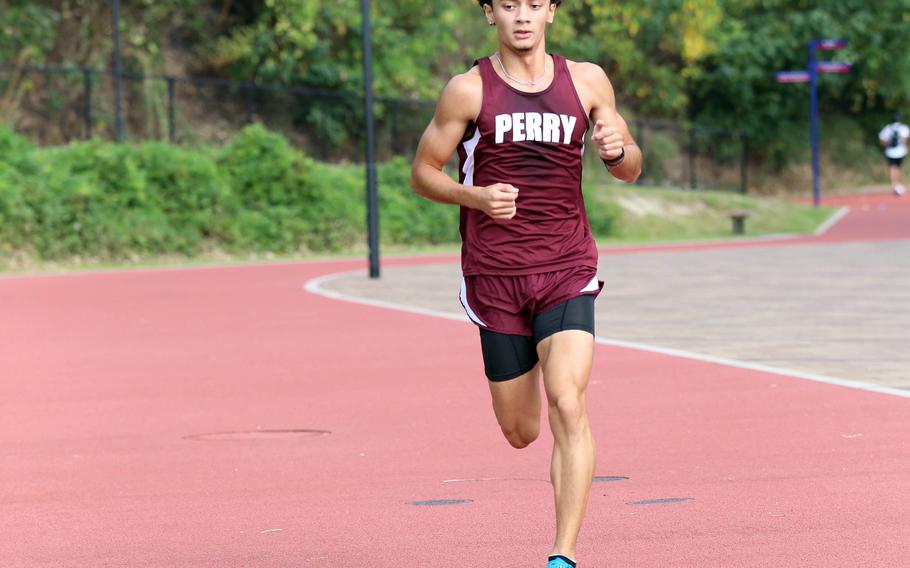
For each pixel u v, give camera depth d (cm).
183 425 2453
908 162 15888
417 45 11294
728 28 14412
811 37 14512
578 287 1403
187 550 1588
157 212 7912
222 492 1892
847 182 15300
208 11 11200
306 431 2359
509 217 1359
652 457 2039
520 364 1438
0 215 7262
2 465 2122
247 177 8488
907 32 14775
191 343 3750
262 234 8319
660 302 4609
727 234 10244
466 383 2875
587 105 1416
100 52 10319
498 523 1670
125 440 2317
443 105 1410
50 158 7925
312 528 1672
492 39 11988
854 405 2455
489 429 2325
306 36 10462
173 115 9381
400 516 1720
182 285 5938
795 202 13475
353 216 8700
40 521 1747
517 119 1392
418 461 2070
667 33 13100
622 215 10206
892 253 7044
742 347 3344
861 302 4441
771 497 1758
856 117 15900
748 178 14750
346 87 10700
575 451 1359
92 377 3117
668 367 3016
